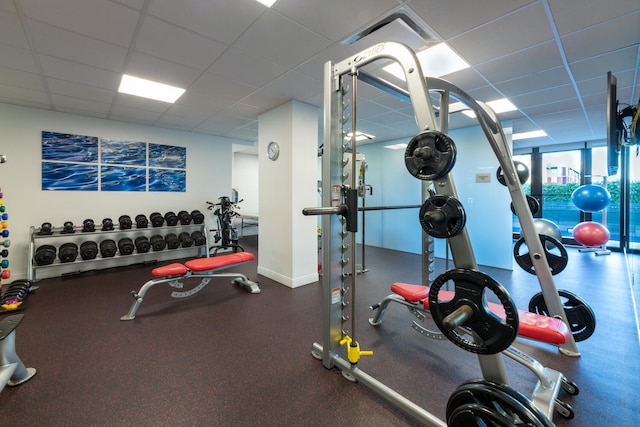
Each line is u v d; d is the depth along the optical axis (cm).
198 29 205
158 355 208
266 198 398
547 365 198
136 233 468
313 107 372
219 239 541
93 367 193
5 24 196
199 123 466
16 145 373
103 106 376
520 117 414
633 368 194
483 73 272
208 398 165
